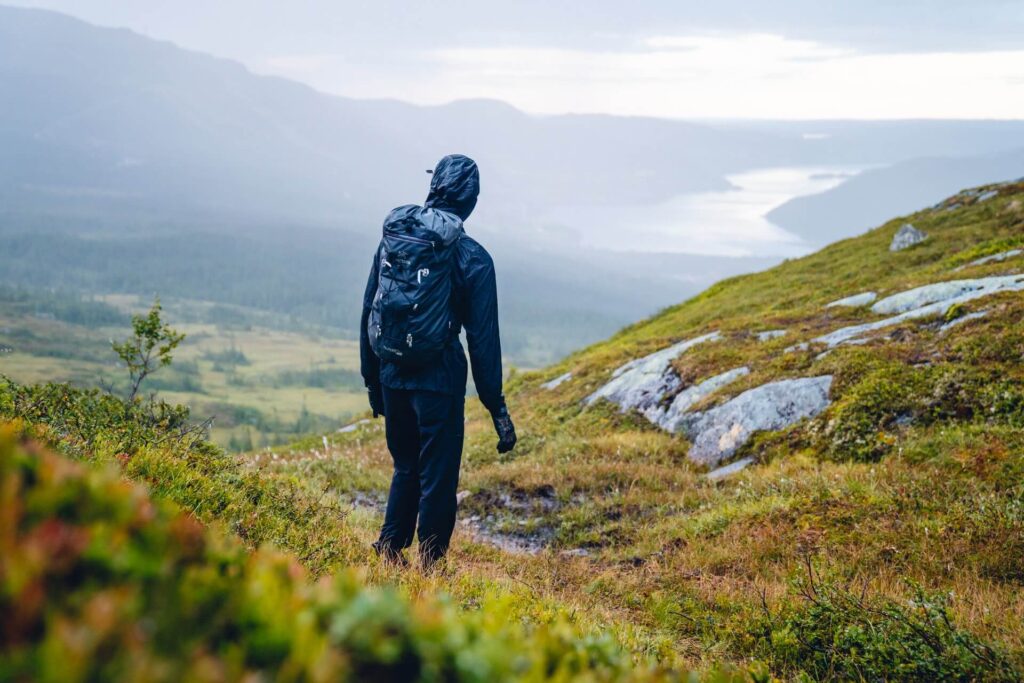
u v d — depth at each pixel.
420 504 5.84
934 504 8.42
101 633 0.85
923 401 11.82
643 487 12.20
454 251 5.46
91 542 1.03
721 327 20.81
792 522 8.84
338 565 4.57
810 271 31.28
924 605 5.73
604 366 22.12
